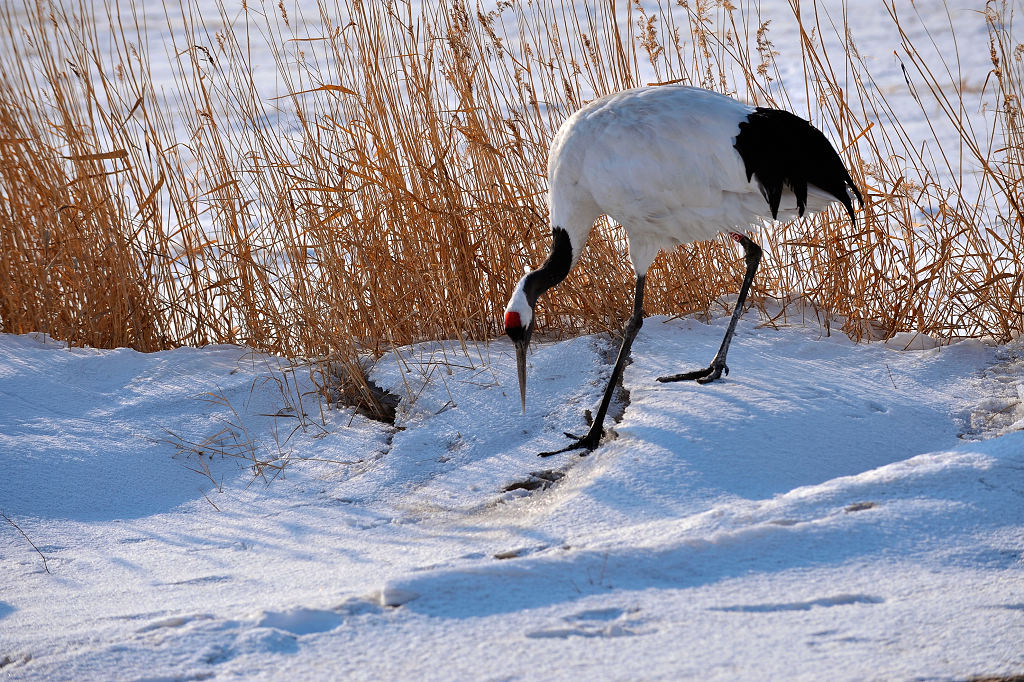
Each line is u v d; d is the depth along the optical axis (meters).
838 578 6.29
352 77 12.44
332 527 8.18
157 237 12.90
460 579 6.33
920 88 21.53
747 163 9.30
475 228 12.08
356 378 10.60
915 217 14.69
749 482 7.99
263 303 12.06
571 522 7.49
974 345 10.43
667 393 9.55
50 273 12.40
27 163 12.44
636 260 10.19
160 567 7.62
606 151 9.59
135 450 9.91
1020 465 7.41
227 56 14.12
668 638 5.66
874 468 8.28
